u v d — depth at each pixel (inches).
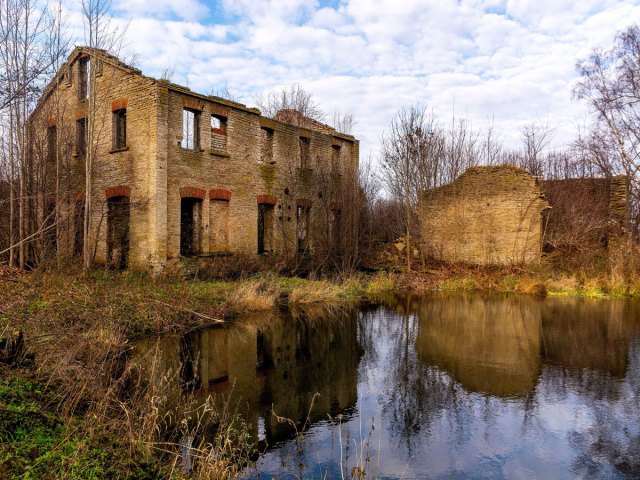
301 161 904.3
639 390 298.4
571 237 952.9
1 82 485.7
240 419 253.3
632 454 214.5
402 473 198.2
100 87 723.4
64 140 714.2
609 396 288.5
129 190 676.1
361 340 437.7
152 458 190.9
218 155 730.2
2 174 652.7
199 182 700.0
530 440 228.8
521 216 940.6
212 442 220.1
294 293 647.8
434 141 1135.6
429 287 819.4
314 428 243.9
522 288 779.4
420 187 1047.6
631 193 1011.9
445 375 333.1
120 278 579.2
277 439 230.8
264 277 693.3
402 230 1125.1
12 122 571.2
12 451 168.4
